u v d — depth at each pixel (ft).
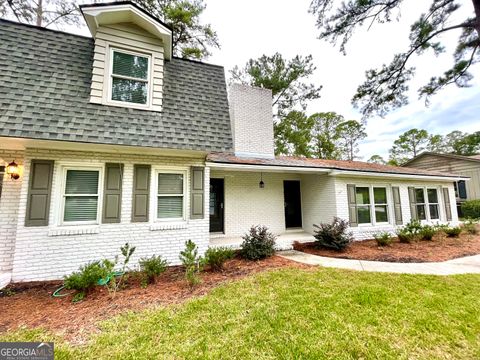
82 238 16.62
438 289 13.80
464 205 52.08
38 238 15.60
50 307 11.76
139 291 13.69
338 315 10.79
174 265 19.04
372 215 31.42
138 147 17.06
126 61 18.71
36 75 15.89
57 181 16.48
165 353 8.30
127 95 18.29
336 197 29.04
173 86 20.29
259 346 8.68
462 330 9.68
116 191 17.81
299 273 16.65
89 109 16.49
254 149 35.76
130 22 18.93
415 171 38.29
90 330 9.65
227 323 10.18
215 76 22.48
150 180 19.08
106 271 13.33
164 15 41.39
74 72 17.10
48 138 14.30
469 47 29.37
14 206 16.42
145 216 18.52
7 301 12.52
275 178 33.24
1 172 16.51
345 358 8.05
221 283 14.89
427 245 26.37
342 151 92.32
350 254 22.66
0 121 13.61
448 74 30.99
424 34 29.14
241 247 23.02
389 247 25.50
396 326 9.94
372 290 13.48
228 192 30.30
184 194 20.43
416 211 34.60
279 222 32.68
